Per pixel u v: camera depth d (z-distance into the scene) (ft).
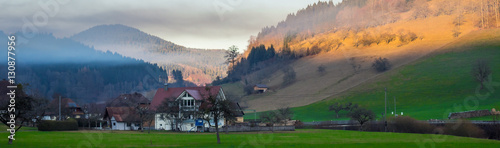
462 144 206.39
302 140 230.07
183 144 201.05
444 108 539.29
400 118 349.00
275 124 448.65
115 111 439.63
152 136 259.39
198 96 385.70
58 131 306.76
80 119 431.43
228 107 219.82
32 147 178.29
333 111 646.74
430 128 333.62
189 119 377.71
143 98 474.90
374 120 398.83
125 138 236.43
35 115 202.80
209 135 276.21
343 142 216.54
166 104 373.61
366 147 191.72
